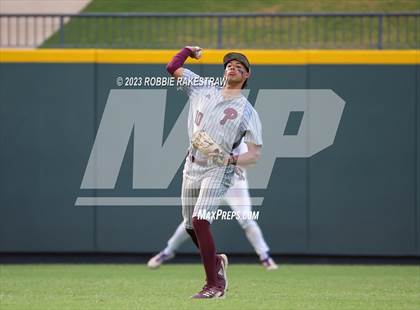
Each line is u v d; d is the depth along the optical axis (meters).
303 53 40.19
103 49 40.72
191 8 50.72
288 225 40.50
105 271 37.84
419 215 40.25
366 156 40.25
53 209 40.88
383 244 40.44
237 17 42.66
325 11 49.50
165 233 40.69
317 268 39.19
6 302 23.97
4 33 48.62
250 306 22.20
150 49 41.56
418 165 40.19
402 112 40.16
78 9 50.84
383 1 49.75
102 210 40.75
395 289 29.91
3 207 40.91
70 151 40.66
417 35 46.53
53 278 34.50
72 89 40.66
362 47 42.44
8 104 40.75
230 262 41.56
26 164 40.81
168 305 22.45
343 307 22.70
